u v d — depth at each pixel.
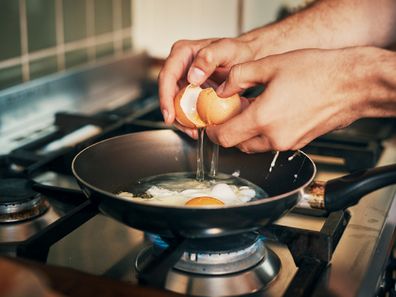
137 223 0.46
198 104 0.54
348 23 0.71
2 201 0.57
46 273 0.41
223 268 0.48
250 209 0.44
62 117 0.87
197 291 0.47
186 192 0.56
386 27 0.71
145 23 1.23
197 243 0.49
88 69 1.04
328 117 0.51
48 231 0.48
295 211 0.61
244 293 0.47
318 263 0.50
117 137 0.60
